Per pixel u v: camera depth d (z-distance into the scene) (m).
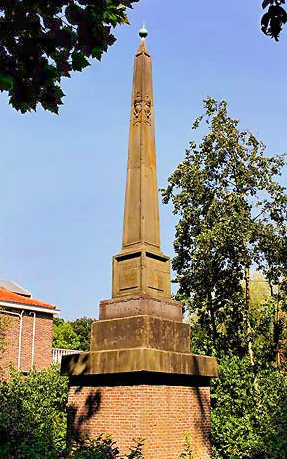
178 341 12.09
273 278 21.72
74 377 12.08
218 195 22.06
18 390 16.80
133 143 13.63
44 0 5.09
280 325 21.89
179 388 11.66
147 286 12.19
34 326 28.89
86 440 11.21
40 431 12.27
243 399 16.53
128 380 10.97
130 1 5.55
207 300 22.53
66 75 5.41
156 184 13.55
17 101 5.23
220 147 21.92
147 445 10.45
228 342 21.31
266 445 11.36
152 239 12.88
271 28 4.92
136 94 13.97
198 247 21.31
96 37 5.26
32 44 5.10
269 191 21.61
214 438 15.82
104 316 12.41
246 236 20.41
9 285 38.06
